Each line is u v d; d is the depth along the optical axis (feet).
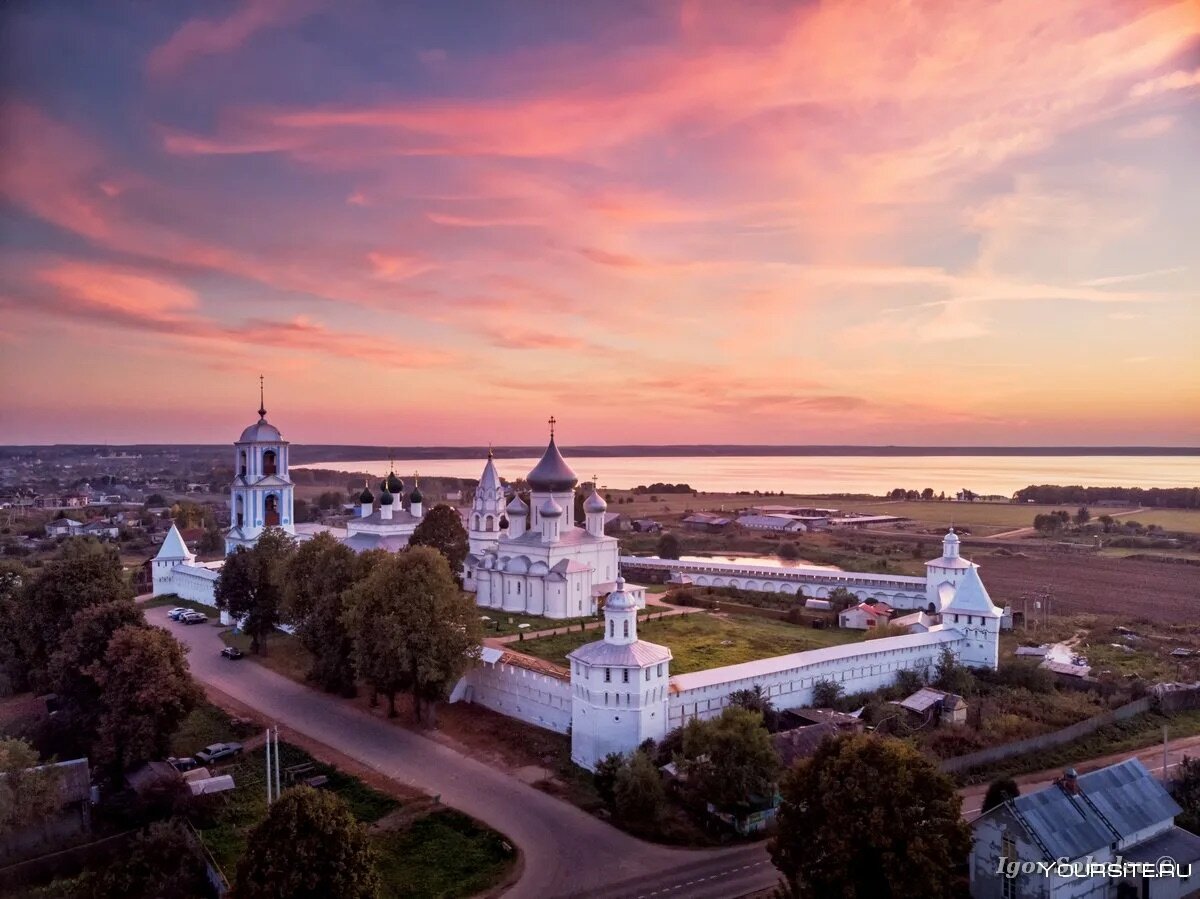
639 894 239.91
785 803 229.25
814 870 214.28
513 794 298.35
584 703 318.45
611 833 273.54
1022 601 632.38
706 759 282.36
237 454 603.67
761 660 391.65
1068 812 239.09
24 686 391.04
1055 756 334.85
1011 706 377.09
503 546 570.87
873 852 212.23
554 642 464.24
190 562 632.79
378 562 403.75
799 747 303.27
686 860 258.78
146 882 243.60
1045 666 432.25
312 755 327.67
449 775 312.50
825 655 391.24
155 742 303.89
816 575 630.33
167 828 261.65
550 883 245.65
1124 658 470.80
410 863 256.32
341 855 215.10
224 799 290.15
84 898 236.63
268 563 458.91
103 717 302.25
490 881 246.88
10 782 255.50
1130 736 358.02
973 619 439.63
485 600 567.59
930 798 217.36
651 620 526.98
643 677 312.50
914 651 422.82
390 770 315.78
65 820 274.77
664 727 323.37
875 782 214.90
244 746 337.72
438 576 360.28
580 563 542.98
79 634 323.57
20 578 447.01
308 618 413.18
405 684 357.20
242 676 424.05
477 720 365.20
